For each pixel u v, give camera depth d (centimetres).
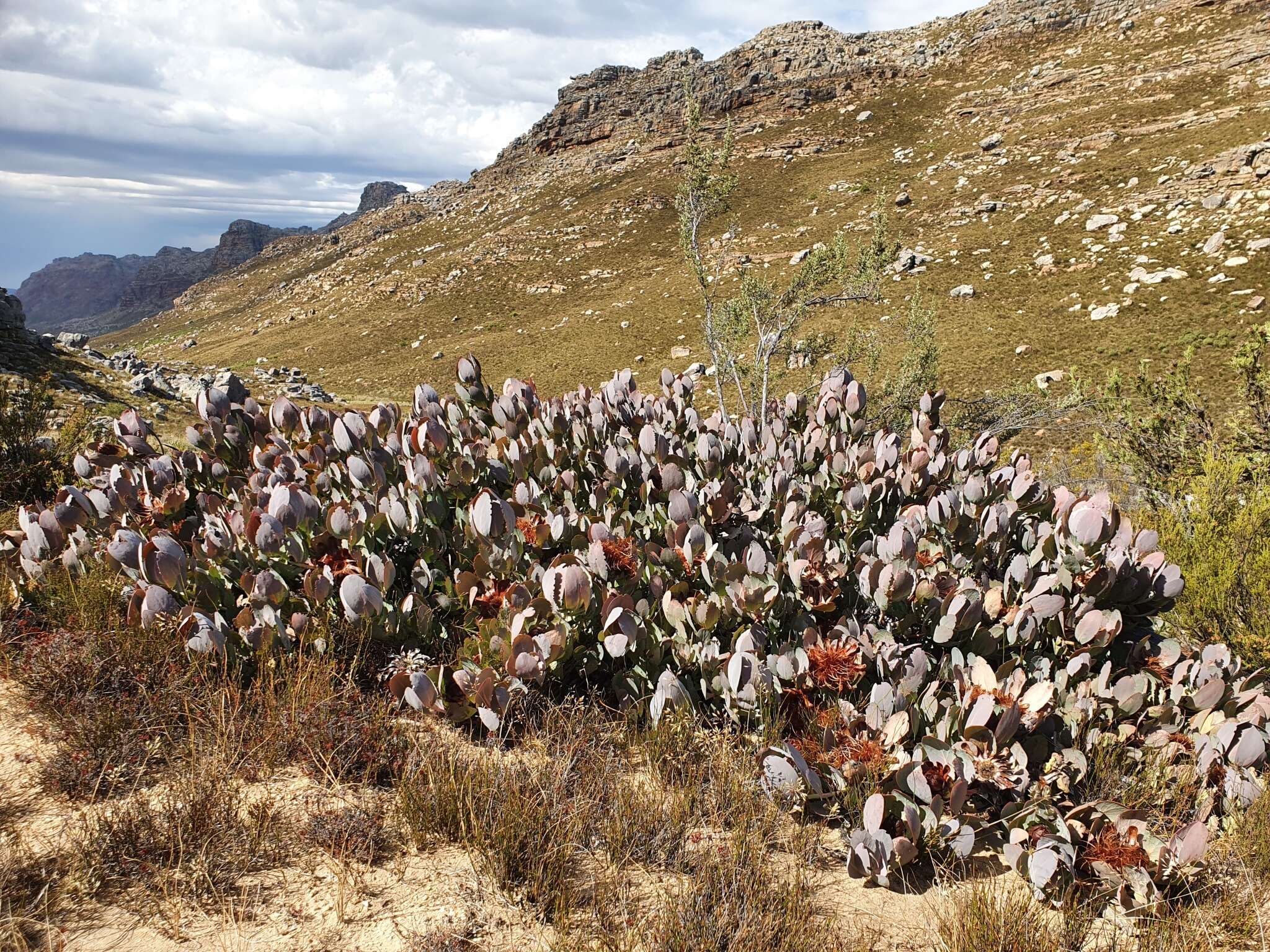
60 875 189
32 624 306
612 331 6297
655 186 10694
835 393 514
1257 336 830
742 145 10531
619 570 340
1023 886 238
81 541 342
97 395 1504
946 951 204
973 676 299
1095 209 4938
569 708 290
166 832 203
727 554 382
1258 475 679
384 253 13062
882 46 13600
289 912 190
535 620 299
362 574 316
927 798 244
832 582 345
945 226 5950
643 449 438
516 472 417
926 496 427
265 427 466
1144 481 834
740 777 265
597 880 216
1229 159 4509
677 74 15788
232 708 259
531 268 9250
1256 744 264
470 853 218
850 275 1173
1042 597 311
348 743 251
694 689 306
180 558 295
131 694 258
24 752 240
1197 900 232
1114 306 3559
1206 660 322
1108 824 245
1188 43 8394
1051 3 11038
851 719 276
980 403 1409
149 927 179
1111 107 7294
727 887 213
